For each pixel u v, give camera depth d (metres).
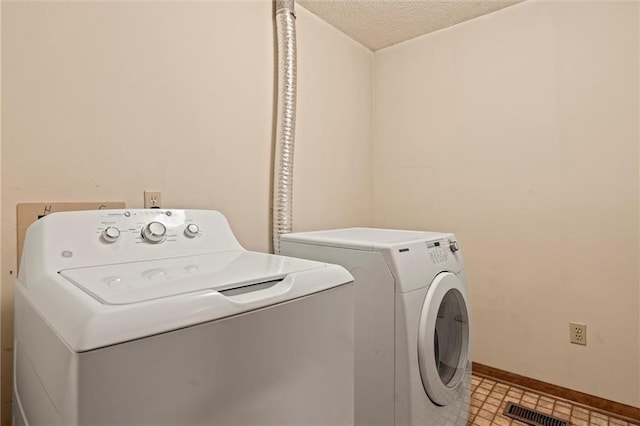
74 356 0.57
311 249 1.64
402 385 1.34
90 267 0.99
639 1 1.77
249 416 0.77
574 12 1.94
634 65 1.79
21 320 0.94
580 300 1.95
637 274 1.80
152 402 0.63
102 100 1.31
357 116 2.59
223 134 1.70
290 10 1.88
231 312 0.74
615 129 1.84
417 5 2.13
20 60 1.13
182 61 1.54
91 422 0.57
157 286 0.78
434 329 1.43
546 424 1.76
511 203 2.15
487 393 2.06
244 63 1.79
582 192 1.93
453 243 1.71
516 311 2.15
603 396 1.89
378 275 1.40
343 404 1.00
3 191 1.10
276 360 0.82
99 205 1.30
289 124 1.86
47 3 1.18
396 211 2.64
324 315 0.94
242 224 1.79
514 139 2.13
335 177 2.40
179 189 1.54
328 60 2.34
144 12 1.42
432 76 2.46
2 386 1.09
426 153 2.49
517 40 2.12
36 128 1.16
